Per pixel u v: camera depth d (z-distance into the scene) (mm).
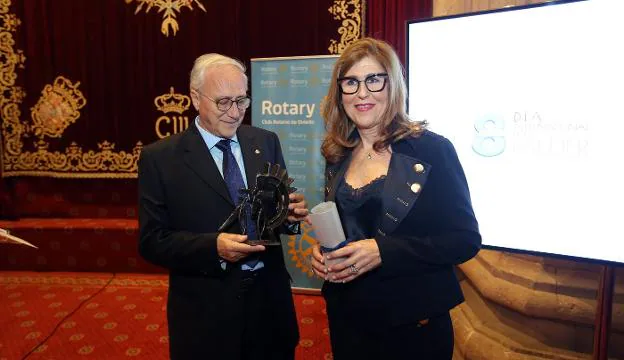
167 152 1608
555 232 1830
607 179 1678
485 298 2473
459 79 2080
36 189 4328
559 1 1740
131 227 3994
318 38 3834
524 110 1878
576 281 2152
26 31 4043
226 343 1547
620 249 1669
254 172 1666
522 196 1913
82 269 4043
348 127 1438
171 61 4000
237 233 1576
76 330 2957
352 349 1326
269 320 1682
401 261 1202
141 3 3969
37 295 3561
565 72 1749
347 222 1305
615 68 1624
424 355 1280
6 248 4039
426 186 1251
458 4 2697
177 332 1587
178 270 1617
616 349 2066
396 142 1309
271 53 3912
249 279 1606
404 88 1329
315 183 3459
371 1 3693
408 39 2227
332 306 1386
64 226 4027
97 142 4117
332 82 1396
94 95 4074
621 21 1599
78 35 4027
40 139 4137
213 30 3941
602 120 1671
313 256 1311
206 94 1532
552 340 2186
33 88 4094
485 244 2039
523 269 2285
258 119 3514
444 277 1303
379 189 1278
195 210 1564
